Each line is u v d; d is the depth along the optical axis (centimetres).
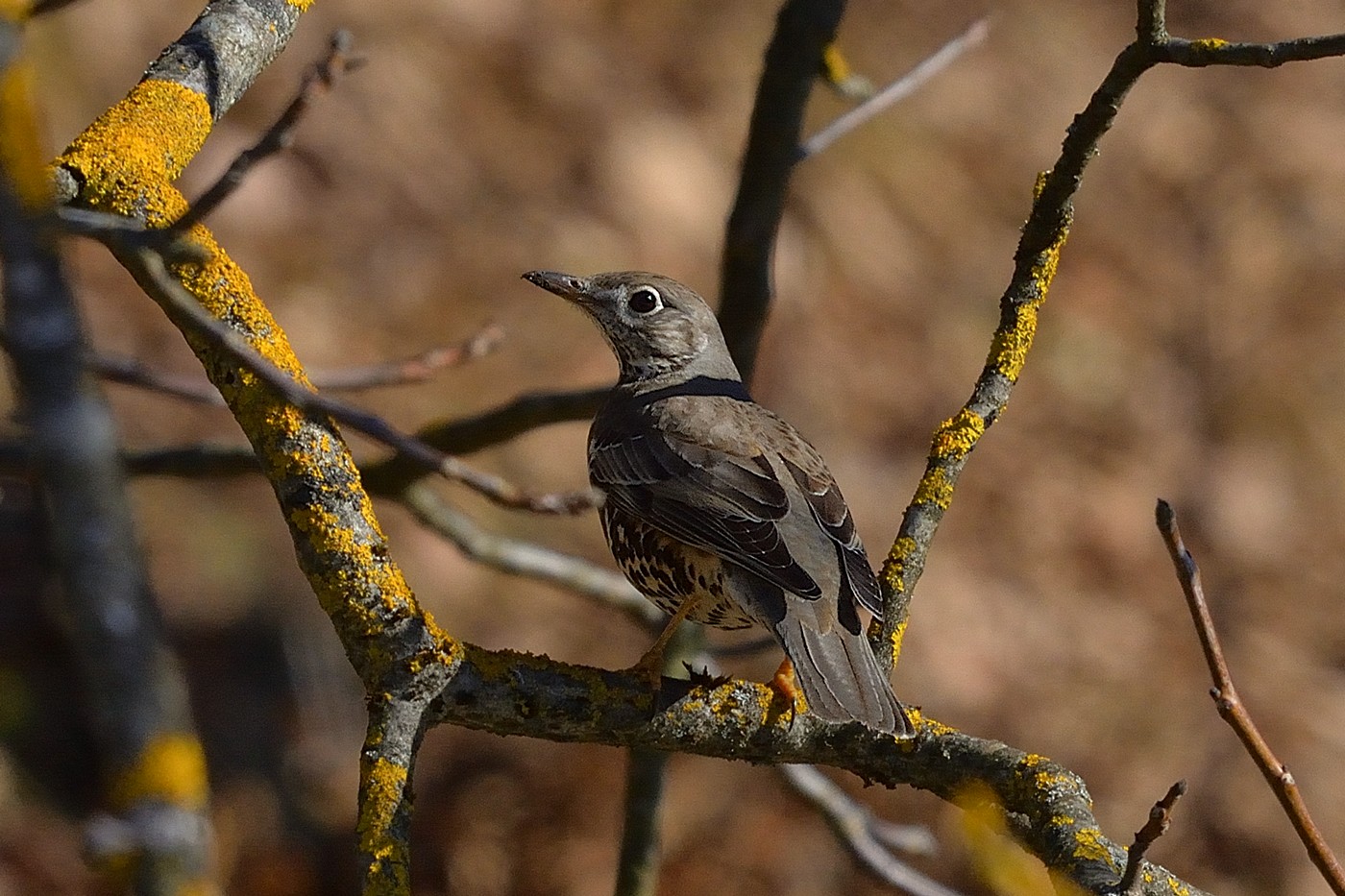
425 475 962
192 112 640
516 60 1798
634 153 1764
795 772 937
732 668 1403
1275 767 486
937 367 1764
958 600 1598
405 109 1702
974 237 1900
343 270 1577
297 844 1262
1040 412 1802
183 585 1349
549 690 573
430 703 548
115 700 260
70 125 1496
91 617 259
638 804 898
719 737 600
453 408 1519
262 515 1422
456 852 1304
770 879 1326
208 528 1388
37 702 1252
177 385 454
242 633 1343
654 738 591
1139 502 1750
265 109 1617
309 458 566
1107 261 1956
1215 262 1984
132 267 496
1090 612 1639
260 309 594
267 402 571
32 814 1205
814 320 1738
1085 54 2125
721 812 1356
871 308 1778
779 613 677
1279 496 1789
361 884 500
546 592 1451
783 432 793
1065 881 529
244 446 971
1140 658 1609
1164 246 1992
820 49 884
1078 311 1892
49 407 263
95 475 262
